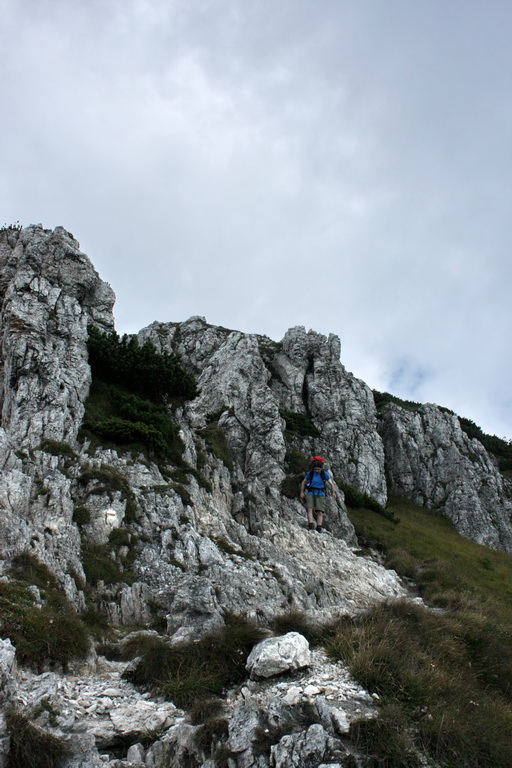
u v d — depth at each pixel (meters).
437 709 8.21
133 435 23.61
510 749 7.76
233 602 16.42
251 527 25.75
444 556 34.91
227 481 27.39
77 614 12.73
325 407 54.16
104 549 16.64
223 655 10.11
